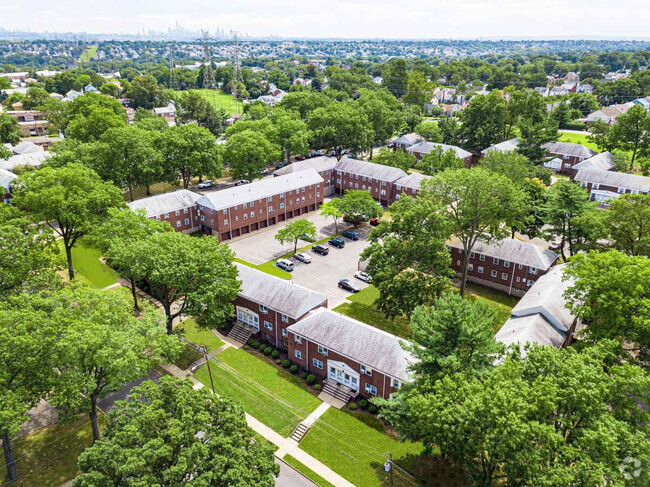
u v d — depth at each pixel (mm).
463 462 32219
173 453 29844
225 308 56750
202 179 125938
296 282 73500
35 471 40031
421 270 58438
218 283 55219
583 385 31562
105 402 48656
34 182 65875
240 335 61031
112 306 43094
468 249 66188
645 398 32719
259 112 157875
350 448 42844
